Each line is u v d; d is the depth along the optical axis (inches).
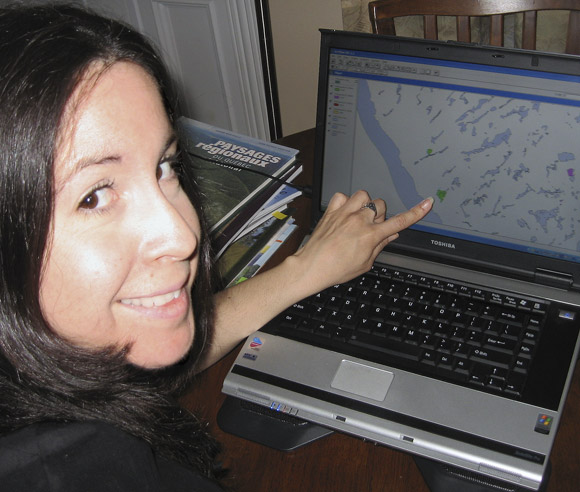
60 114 14.5
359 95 31.4
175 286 17.9
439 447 24.0
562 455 24.7
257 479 25.2
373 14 48.5
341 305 29.9
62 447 16.5
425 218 32.0
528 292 29.3
